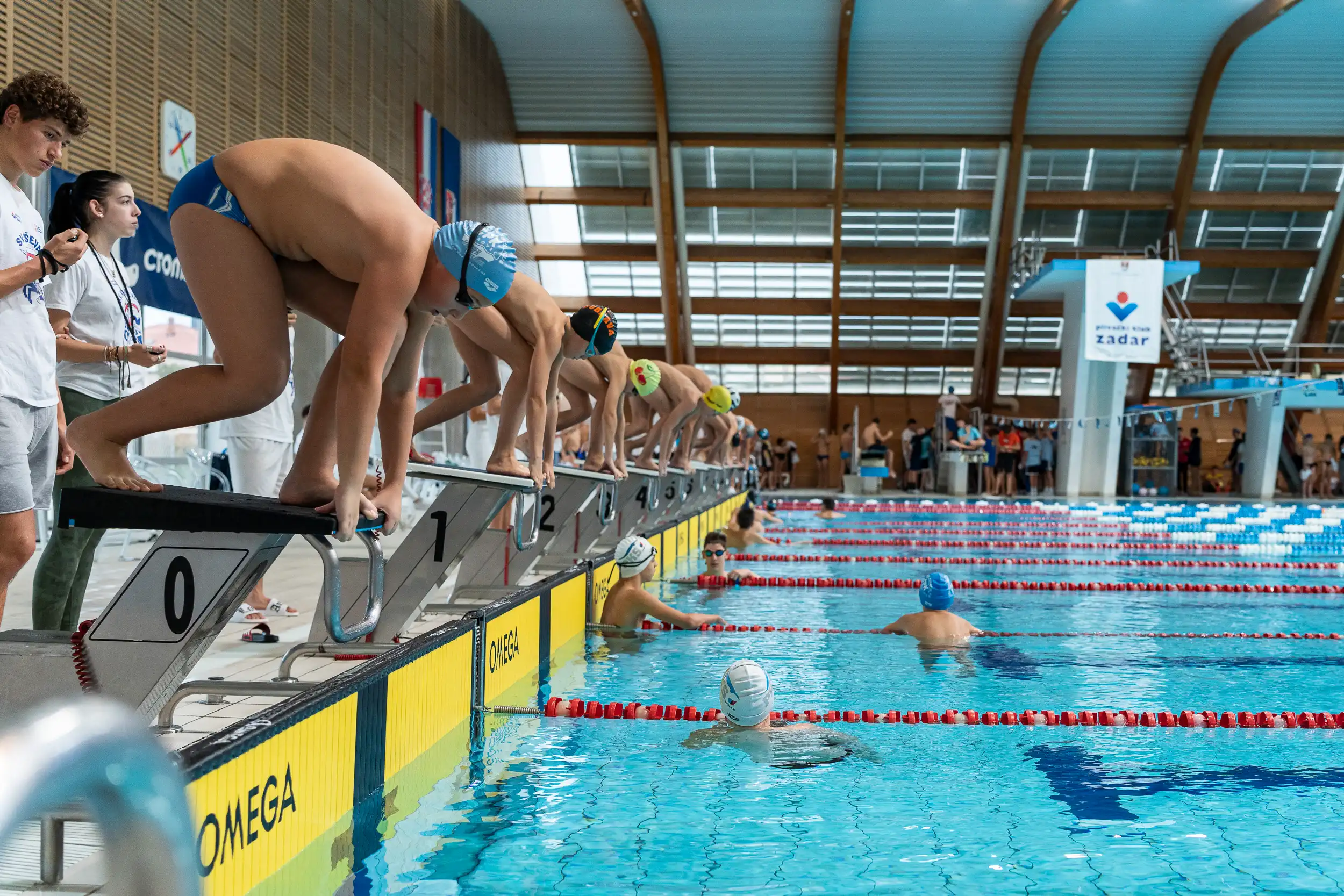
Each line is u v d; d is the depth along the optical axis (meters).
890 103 20.34
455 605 5.35
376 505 2.82
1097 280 18.80
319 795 2.48
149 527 2.56
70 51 7.71
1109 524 14.36
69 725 0.35
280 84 11.04
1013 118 19.98
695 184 22.12
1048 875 2.37
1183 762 3.34
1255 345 24.84
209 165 2.65
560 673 4.67
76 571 3.35
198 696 3.49
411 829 2.65
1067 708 4.05
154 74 8.78
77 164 7.75
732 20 18.48
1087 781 3.12
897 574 8.80
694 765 3.26
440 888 2.26
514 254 2.75
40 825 2.00
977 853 2.51
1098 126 20.61
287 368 2.75
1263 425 20.91
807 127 20.84
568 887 2.28
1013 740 3.61
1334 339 24.16
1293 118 20.34
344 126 12.67
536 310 4.78
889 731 3.74
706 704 4.09
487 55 19.09
